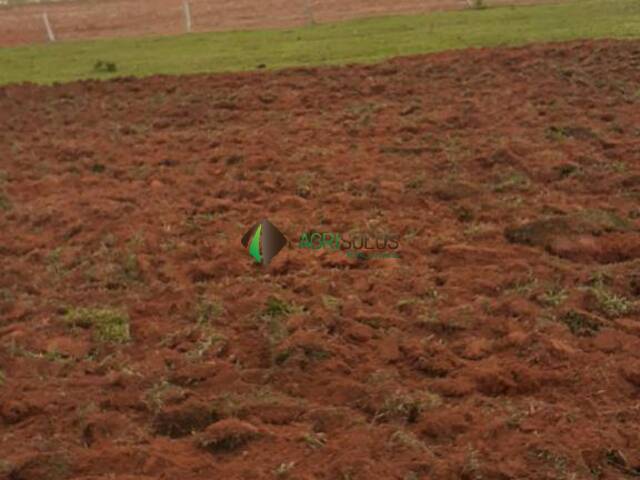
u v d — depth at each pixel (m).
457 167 9.15
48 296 6.77
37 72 16.75
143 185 9.43
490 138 9.96
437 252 7.14
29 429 4.86
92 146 11.02
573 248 6.92
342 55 15.60
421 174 8.98
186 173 9.72
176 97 13.34
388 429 4.63
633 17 16.25
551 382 5.07
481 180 8.76
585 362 5.24
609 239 7.02
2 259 7.62
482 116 10.87
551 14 17.55
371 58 15.09
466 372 5.22
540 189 8.39
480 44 15.44
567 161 8.97
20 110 13.30
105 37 22.06
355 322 5.89
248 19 22.61
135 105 13.07
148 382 5.30
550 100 11.37
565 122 10.41
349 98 12.45
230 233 7.83
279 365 5.44
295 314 6.05
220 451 4.58
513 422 4.64
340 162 9.58
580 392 4.96
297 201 8.43
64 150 10.88
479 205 8.03
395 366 5.41
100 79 15.22
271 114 11.91
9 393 5.20
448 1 21.84
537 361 5.29
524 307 5.95
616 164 8.88
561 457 4.29
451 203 8.18
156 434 4.79
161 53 17.66
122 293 6.76
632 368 5.10
